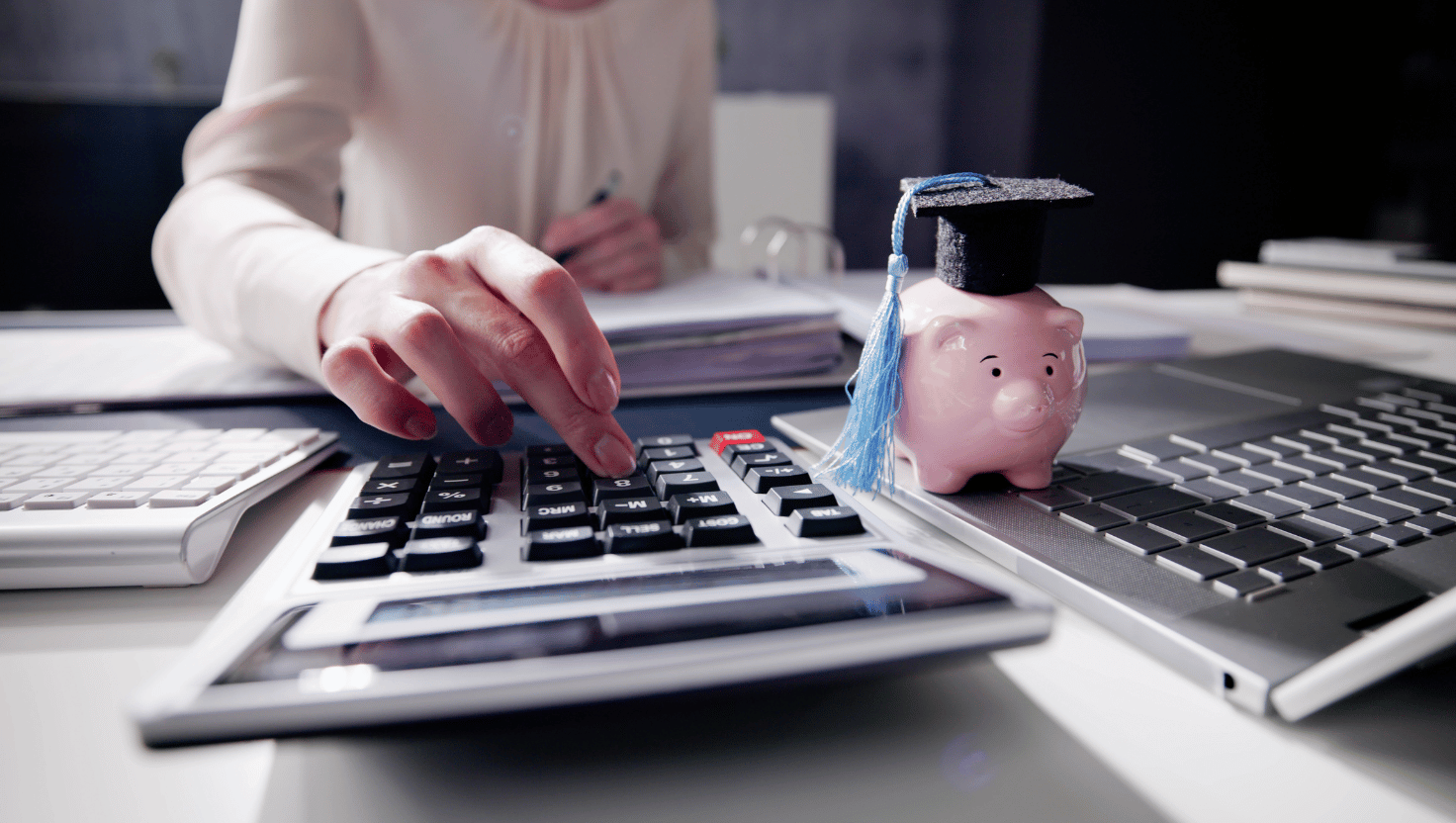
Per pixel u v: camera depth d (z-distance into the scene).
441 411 0.49
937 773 0.19
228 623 0.19
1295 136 2.34
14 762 0.19
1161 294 1.10
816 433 0.42
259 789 0.19
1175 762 0.19
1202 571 0.26
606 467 0.31
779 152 2.39
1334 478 0.34
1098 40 2.37
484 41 0.87
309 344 0.44
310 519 0.28
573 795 0.18
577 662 0.17
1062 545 0.28
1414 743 0.20
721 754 0.20
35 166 1.76
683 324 0.52
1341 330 0.78
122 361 0.60
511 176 0.92
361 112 0.84
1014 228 0.30
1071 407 0.32
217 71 2.54
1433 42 1.90
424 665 0.17
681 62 1.01
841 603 0.20
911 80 3.10
